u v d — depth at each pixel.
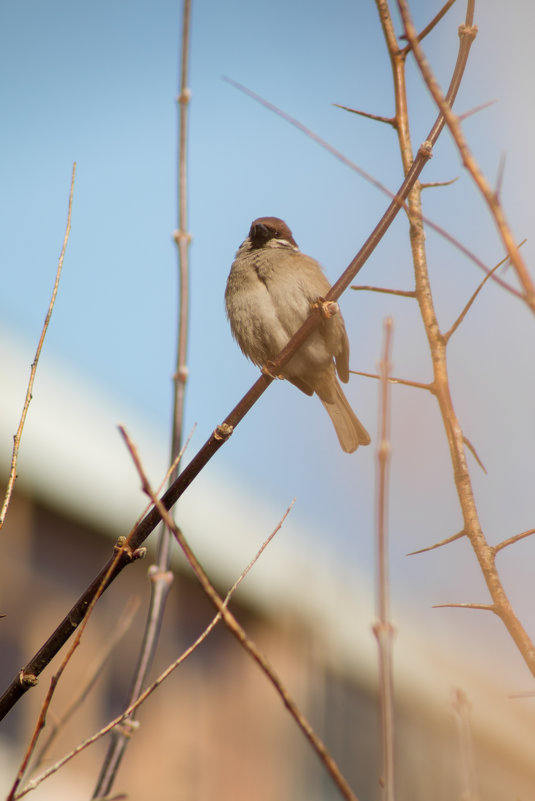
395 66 5.72
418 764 13.98
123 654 12.73
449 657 14.46
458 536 4.60
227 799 13.05
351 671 14.46
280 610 13.62
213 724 13.37
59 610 12.02
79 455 11.70
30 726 11.72
